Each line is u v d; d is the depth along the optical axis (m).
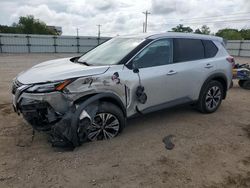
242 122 5.04
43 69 4.00
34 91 3.38
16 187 2.84
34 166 3.24
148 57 4.33
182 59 4.80
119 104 3.96
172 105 4.68
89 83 3.62
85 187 2.88
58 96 3.42
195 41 5.12
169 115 5.29
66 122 3.44
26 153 3.54
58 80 3.44
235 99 7.03
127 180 3.02
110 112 3.87
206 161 3.49
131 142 3.96
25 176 3.04
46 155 3.50
